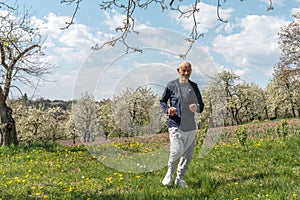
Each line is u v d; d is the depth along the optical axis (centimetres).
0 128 1341
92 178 608
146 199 426
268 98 5647
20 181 593
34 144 1285
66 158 927
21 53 1309
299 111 5438
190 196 430
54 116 3109
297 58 2622
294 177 539
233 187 479
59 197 470
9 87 1343
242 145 1005
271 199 396
